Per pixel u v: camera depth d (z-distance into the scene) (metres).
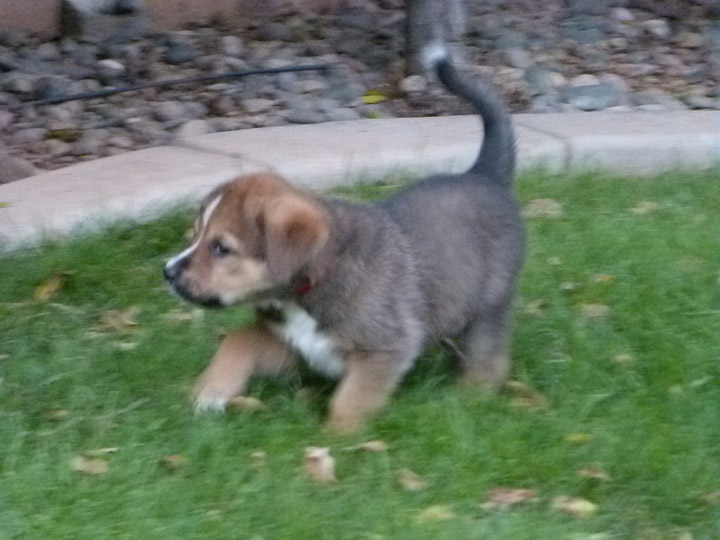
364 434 4.87
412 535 4.20
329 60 10.21
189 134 8.71
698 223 7.26
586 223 7.19
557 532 4.25
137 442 4.75
